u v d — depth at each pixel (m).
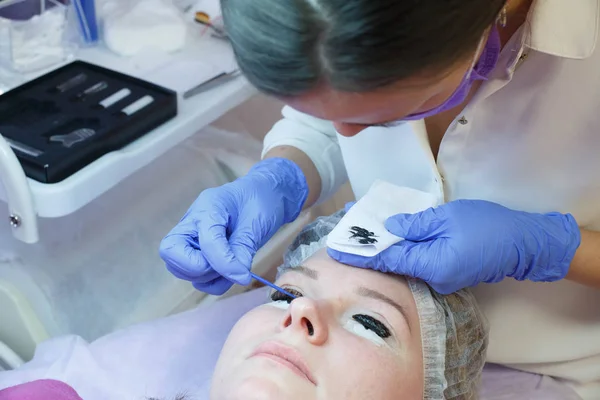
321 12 0.45
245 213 0.97
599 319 1.04
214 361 1.16
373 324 0.89
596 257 0.89
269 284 0.92
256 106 1.69
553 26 0.69
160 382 1.12
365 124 0.57
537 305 1.03
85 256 1.30
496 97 0.83
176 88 1.20
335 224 1.03
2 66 1.21
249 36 0.49
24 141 1.00
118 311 1.29
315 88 0.50
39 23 1.22
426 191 1.01
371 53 0.46
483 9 0.48
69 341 1.16
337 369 0.81
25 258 1.26
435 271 0.85
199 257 0.91
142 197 1.42
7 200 0.98
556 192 0.91
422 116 0.62
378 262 0.90
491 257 0.85
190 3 1.43
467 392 0.97
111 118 1.07
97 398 1.09
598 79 0.78
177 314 1.26
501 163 0.90
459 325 0.94
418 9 0.45
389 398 0.84
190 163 1.51
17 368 1.13
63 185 0.95
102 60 1.27
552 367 1.13
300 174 1.07
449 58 0.49
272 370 0.80
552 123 0.83
